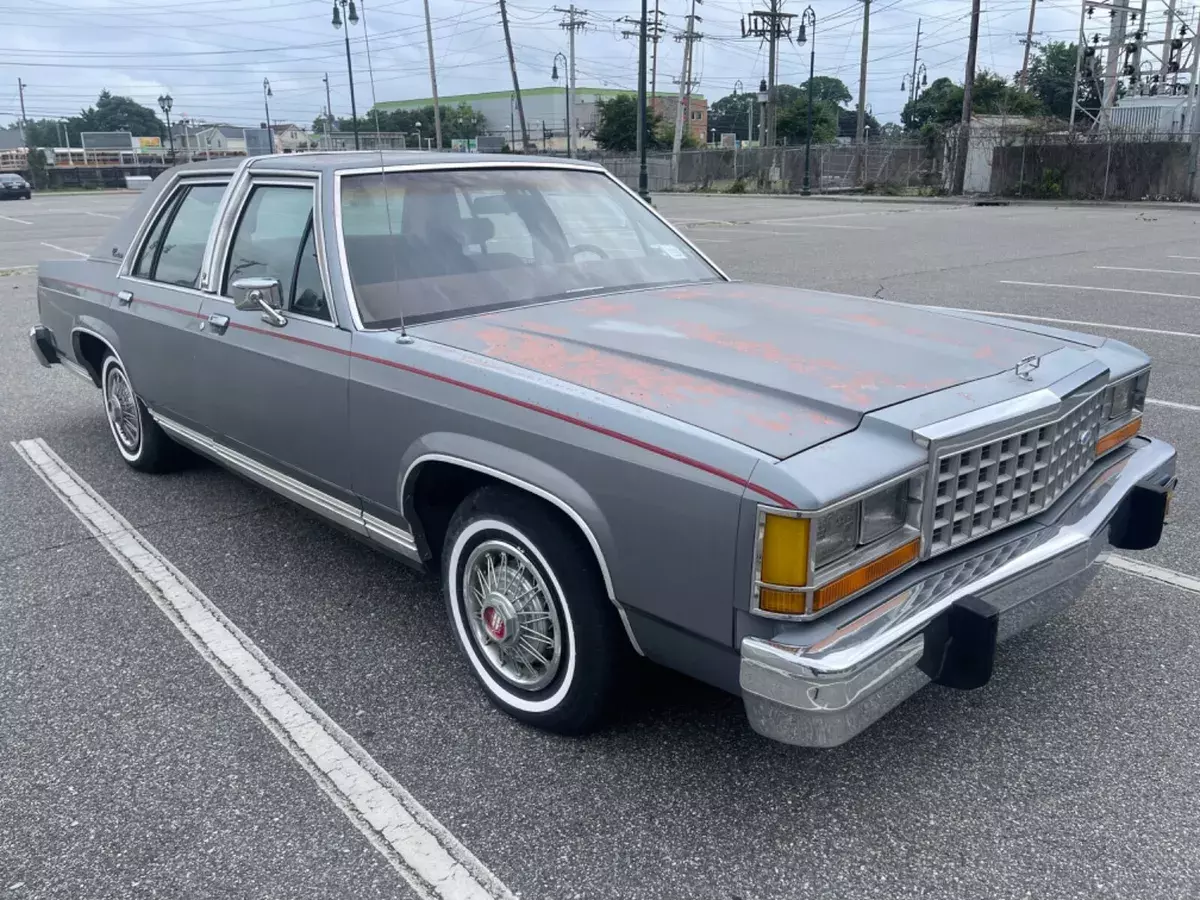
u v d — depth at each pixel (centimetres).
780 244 1739
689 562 233
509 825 257
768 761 281
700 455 231
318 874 241
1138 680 320
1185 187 3150
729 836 251
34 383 745
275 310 353
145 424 504
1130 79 3862
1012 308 972
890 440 238
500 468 271
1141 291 1088
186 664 340
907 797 265
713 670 242
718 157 4722
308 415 346
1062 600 282
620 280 382
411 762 284
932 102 8819
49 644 354
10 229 2398
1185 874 236
